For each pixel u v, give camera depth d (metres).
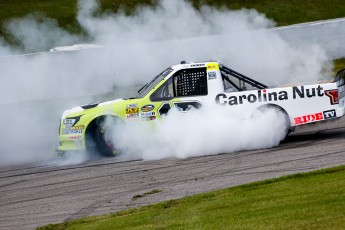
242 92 26.42
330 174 18.69
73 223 17.17
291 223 13.29
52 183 23.38
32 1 65.38
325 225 12.73
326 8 68.50
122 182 22.14
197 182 20.62
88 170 25.02
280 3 67.75
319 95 26.22
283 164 21.80
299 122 26.20
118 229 15.42
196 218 15.20
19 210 19.89
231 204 16.30
